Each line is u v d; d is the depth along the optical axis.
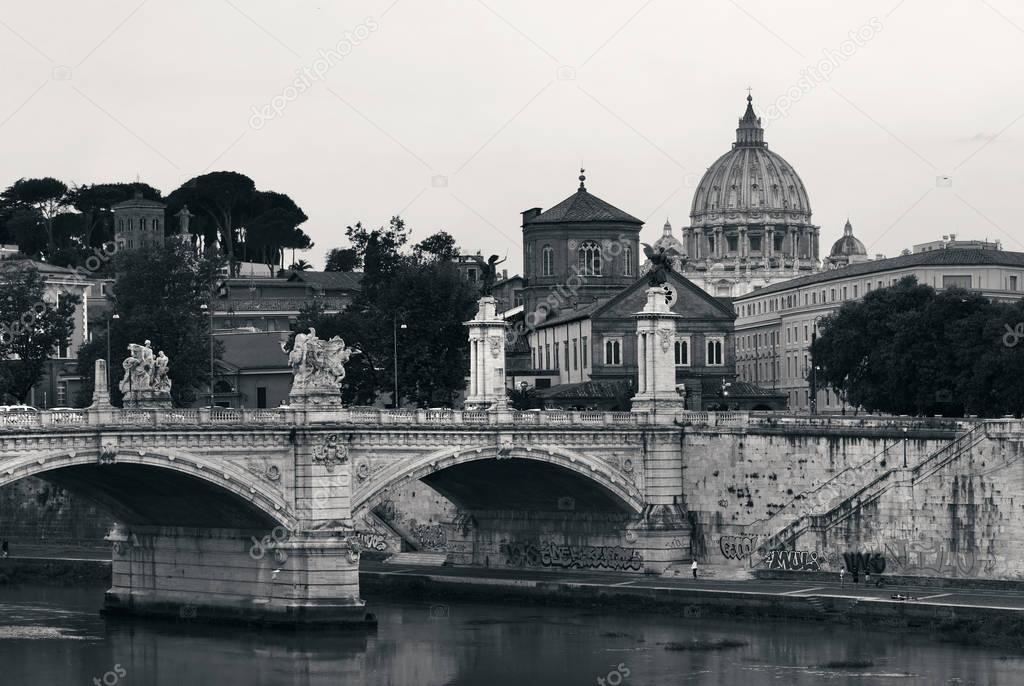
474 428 175.50
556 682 145.88
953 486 171.12
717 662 151.50
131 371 170.62
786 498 186.75
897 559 174.75
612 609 178.00
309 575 164.25
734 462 189.25
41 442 147.00
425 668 151.25
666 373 192.12
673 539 189.62
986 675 143.75
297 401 165.12
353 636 164.38
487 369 192.38
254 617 167.25
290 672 150.12
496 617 175.12
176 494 165.50
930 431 177.75
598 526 193.75
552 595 181.88
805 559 180.75
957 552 171.00
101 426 150.00
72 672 150.25
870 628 162.38
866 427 182.12
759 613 169.38
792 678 144.62
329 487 164.88
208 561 172.00
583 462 185.00
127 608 178.62
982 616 157.62
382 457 169.50
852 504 177.88
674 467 191.25
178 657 155.88
